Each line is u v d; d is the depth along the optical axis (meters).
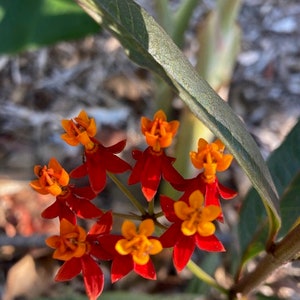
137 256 0.07
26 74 0.23
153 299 0.12
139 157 0.08
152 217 0.08
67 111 0.22
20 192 0.18
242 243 0.12
